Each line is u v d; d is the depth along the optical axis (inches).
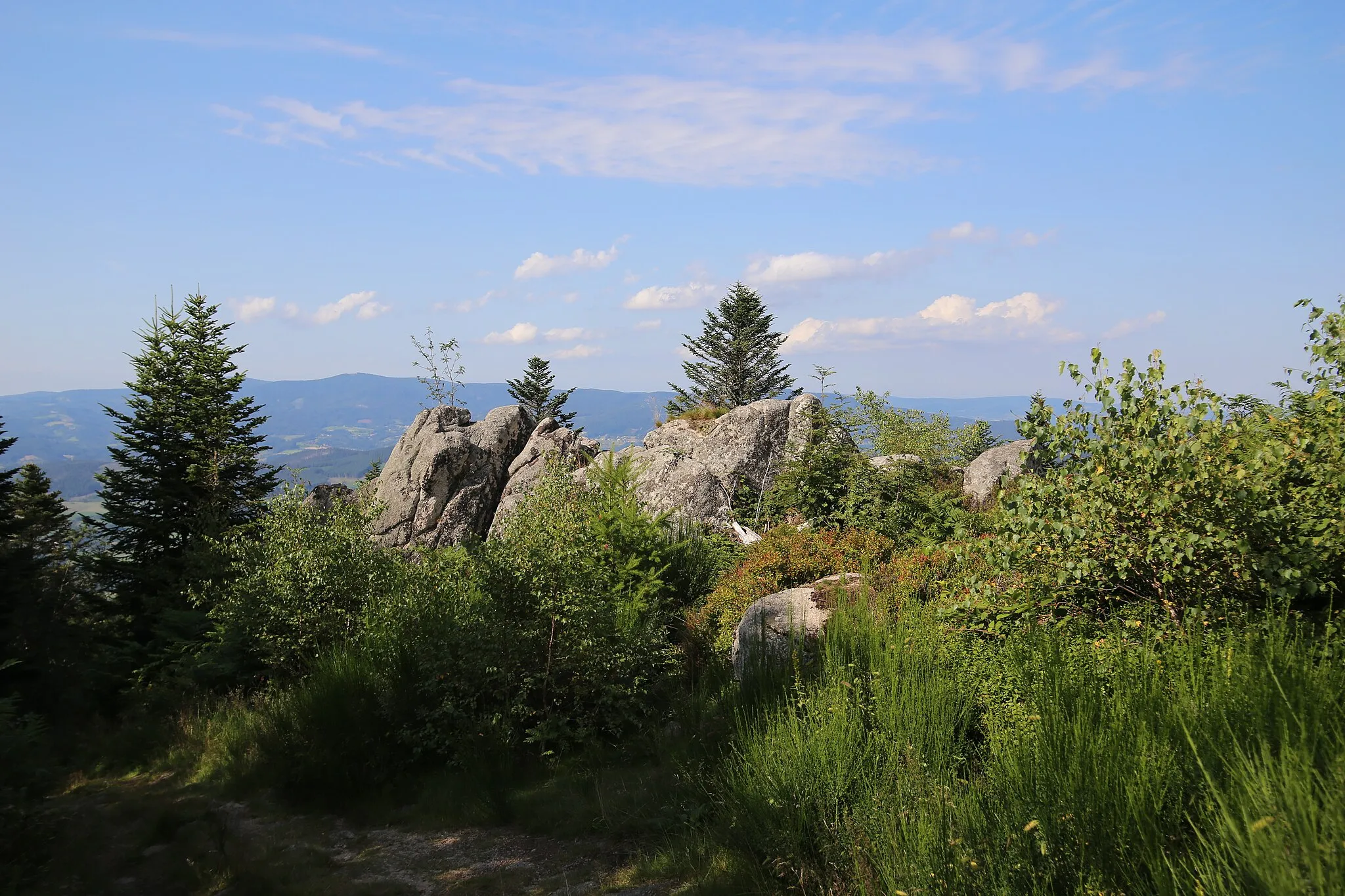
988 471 568.7
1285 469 191.0
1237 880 113.1
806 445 544.7
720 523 607.2
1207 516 197.5
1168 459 201.0
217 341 965.2
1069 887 136.9
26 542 840.3
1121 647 183.6
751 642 316.8
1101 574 218.8
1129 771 142.7
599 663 335.9
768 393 2310.5
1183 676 162.9
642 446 792.3
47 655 586.6
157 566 828.6
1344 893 102.0
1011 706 195.0
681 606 456.4
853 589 318.7
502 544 363.3
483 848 257.9
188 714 439.8
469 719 330.6
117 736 442.6
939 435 603.2
